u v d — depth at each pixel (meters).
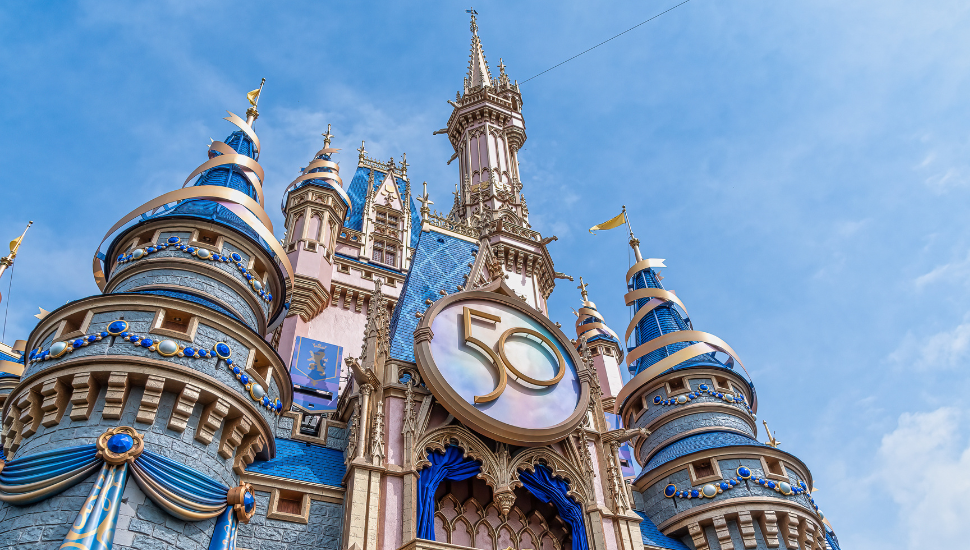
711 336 37.09
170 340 21.14
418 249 36.22
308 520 22.66
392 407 25.53
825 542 30.08
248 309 25.62
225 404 21.16
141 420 19.62
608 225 49.94
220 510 19.86
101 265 28.33
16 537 17.39
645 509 32.22
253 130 36.19
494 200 55.41
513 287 46.72
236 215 28.06
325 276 41.12
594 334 54.12
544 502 26.25
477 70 70.31
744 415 34.59
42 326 22.31
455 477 24.67
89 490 17.98
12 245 36.81
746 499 29.19
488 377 27.03
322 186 45.31
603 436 28.34
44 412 20.02
